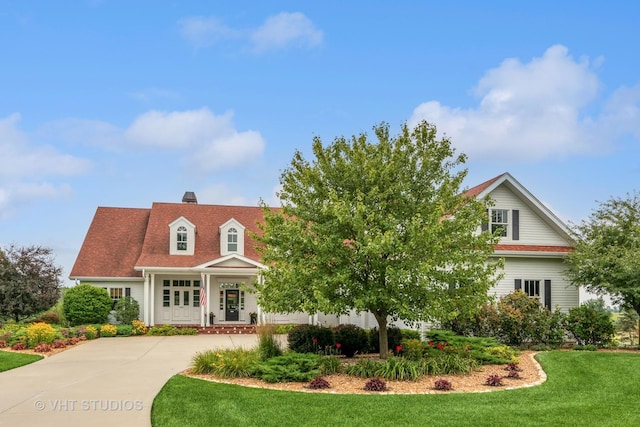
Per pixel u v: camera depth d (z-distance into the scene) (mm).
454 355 16156
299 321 33500
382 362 15297
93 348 22734
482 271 15820
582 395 12094
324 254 15000
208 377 14570
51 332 23078
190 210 37281
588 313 22062
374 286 15047
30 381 14289
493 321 21484
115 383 13875
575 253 23172
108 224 36406
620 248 21984
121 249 34656
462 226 15453
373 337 18812
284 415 10281
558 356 17188
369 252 14258
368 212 15289
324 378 14156
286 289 15453
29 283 30797
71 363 17875
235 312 34031
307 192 16469
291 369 14070
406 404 11125
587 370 14930
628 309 23016
